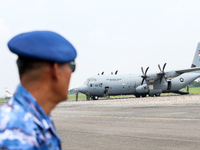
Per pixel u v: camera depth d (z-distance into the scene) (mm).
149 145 7738
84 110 20375
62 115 17031
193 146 7477
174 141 8172
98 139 8875
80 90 40469
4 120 1140
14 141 1104
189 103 22469
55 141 1370
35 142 1188
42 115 1312
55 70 1316
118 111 18203
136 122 12523
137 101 30125
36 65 1291
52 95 1373
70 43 1361
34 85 1321
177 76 42188
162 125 11328
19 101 1265
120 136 9258
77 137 9344
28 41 1229
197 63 47750
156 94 43094
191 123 11602
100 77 41219
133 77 42688
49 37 1268
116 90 41656
